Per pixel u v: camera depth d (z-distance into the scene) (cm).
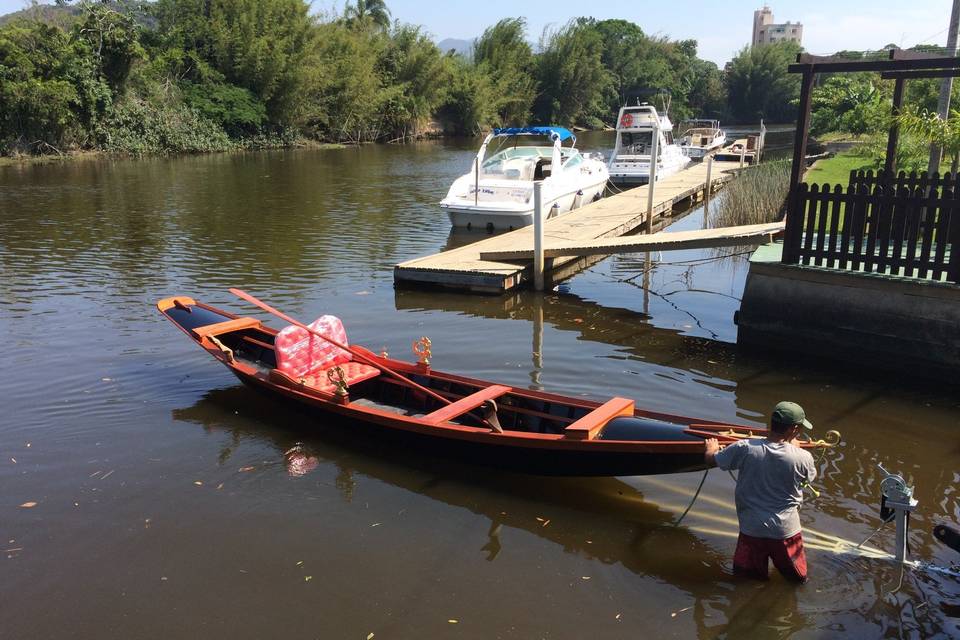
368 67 5412
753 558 511
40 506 618
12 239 1742
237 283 1354
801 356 972
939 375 869
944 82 1165
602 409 639
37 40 3812
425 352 789
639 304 1248
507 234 1652
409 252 1650
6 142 3706
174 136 4300
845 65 898
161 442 733
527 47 7169
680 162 3231
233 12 4866
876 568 526
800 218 954
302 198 2495
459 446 666
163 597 509
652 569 537
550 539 576
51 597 509
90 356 963
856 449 702
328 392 743
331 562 545
